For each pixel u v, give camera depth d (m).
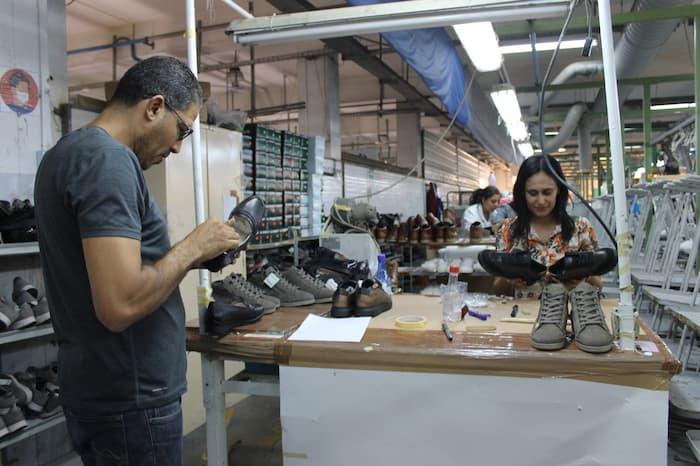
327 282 1.98
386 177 7.73
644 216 5.09
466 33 3.02
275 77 8.48
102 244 0.89
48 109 2.58
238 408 2.84
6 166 2.38
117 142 0.98
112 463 1.04
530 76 8.10
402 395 1.30
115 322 0.90
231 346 1.43
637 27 4.83
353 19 1.64
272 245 3.83
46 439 2.50
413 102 8.41
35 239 2.11
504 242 2.09
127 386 1.02
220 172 3.12
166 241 1.11
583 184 14.92
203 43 5.96
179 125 1.09
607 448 1.20
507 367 1.23
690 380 2.49
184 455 2.44
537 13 1.52
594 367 1.18
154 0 5.27
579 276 1.67
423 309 1.75
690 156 7.36
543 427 1.23
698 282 2.96
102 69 7.11
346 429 1.35
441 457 1.29
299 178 4.36
